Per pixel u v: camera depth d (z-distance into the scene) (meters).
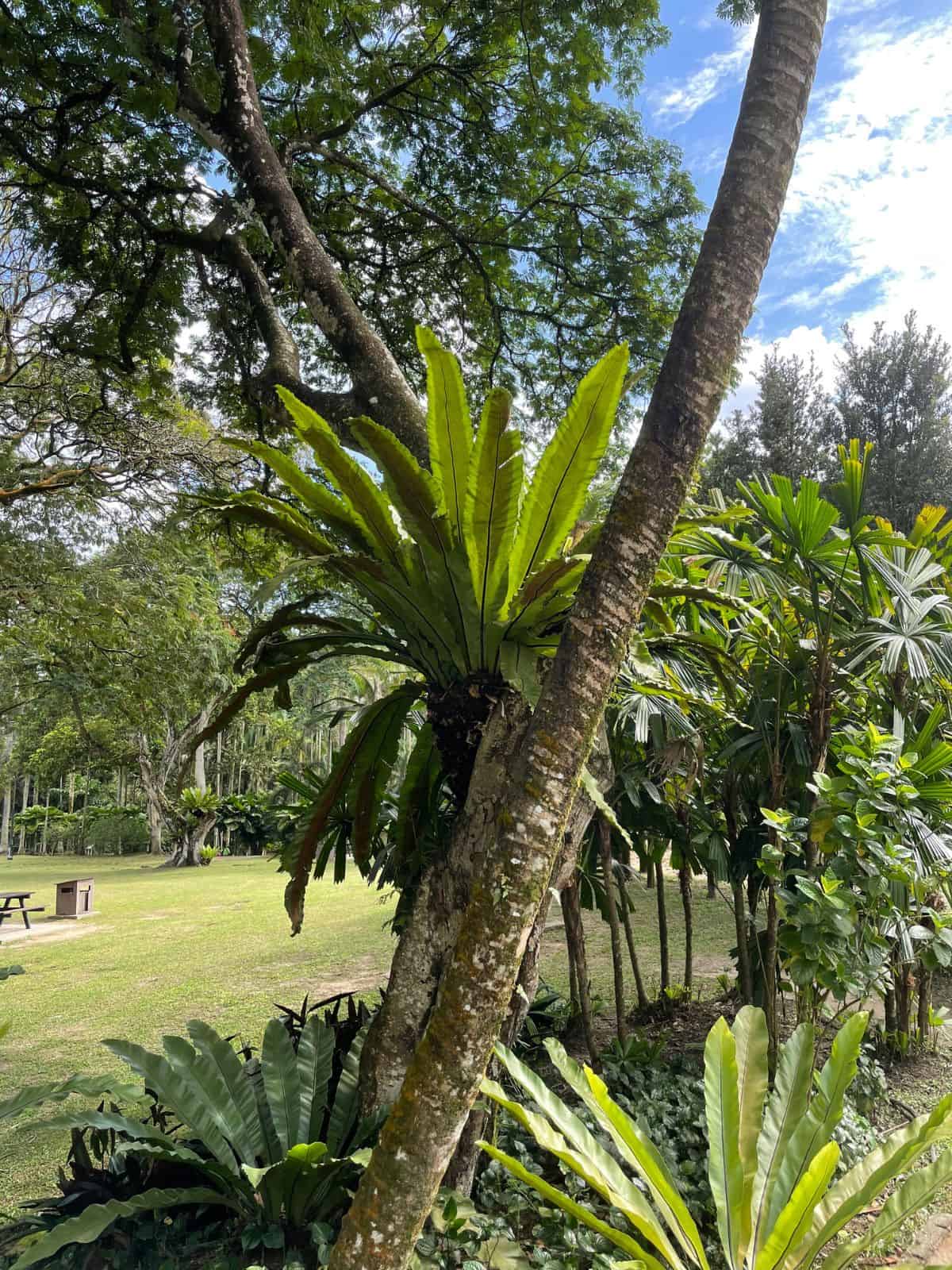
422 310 7.66
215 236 5.46
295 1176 2.45
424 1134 1.40
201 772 26.55
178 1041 2.88
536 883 1.47
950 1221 2.80
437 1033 1.44
